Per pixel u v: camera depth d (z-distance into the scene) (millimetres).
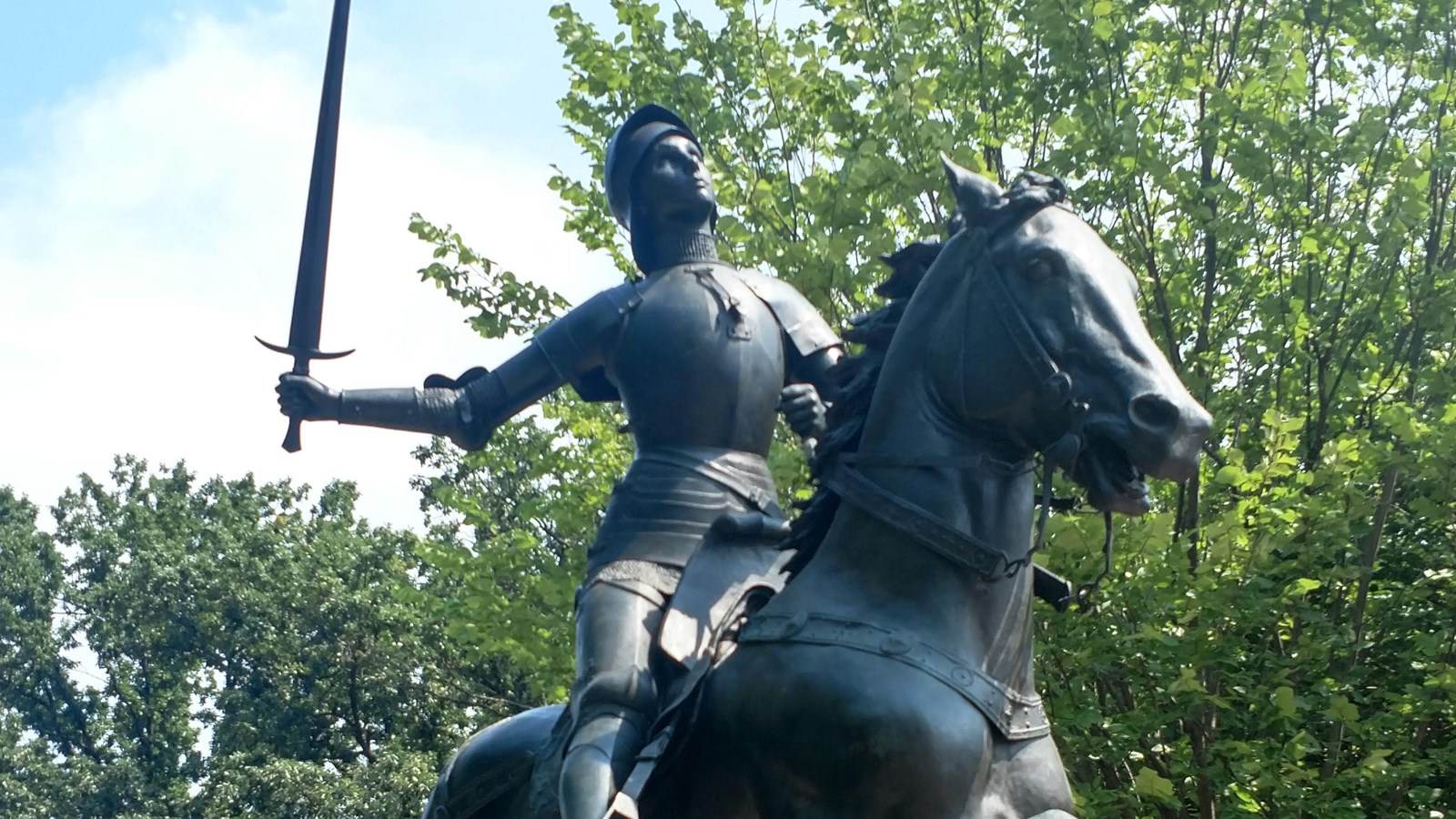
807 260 8219
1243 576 8211
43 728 31469
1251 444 9156
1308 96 9617
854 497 3711
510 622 9477
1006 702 3561
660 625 3934
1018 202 3596
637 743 3787
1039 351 3449
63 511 32562
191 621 28031
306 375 4293
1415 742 8828
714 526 4020
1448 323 9234
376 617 25016
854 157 8633
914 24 9055
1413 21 9734
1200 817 8555
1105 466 3459
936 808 3404
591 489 9867
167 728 30078
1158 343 9398
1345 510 8484
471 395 4406
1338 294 9773
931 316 3697
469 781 4543
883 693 3451
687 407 4270
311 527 30000
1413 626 9398
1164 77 9703
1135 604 8055
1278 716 8164
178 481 32750
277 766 22906
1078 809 8062
